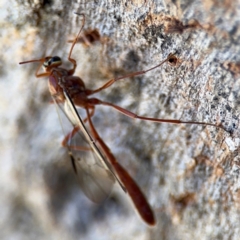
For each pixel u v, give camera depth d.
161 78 0.12
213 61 0.11
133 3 0.11
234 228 0.11
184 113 0.12
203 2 0.11
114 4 0.12
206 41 0.11
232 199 0.11
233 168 0.11
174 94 0.12
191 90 0.11
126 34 0.12
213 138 0.11
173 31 0.11
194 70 0.11
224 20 0.11
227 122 0.11
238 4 0.11
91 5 0.12
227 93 0.11
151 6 0.11
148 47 0.12
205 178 0.12
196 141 0.12
